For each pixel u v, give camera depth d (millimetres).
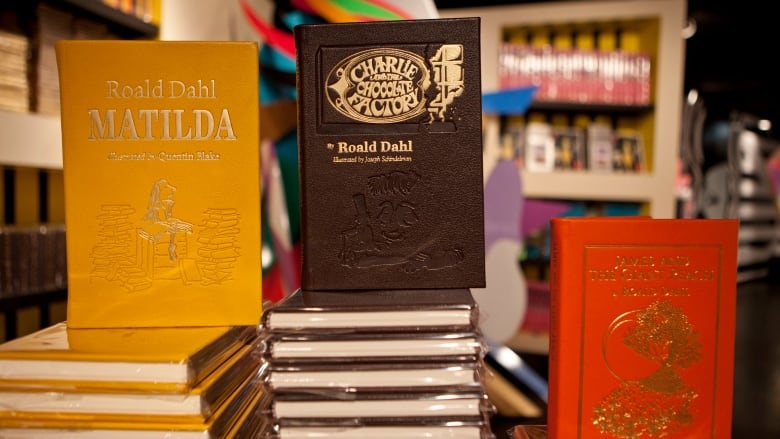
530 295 3041
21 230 1871
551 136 3100
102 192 794
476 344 669
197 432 632
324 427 667
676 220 723
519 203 2854
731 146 5711
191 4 2363
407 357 671
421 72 786
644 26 3031
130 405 645
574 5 2902
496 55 2971
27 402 651
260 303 814
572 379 722
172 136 795
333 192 795
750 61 5012
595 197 2975
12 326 2094
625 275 722
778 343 3803
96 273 801
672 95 2906
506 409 2871
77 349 661
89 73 780
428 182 794
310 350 671
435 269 797
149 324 806
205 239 807
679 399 722
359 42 785
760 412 2596
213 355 712
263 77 2471
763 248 5977
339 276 799
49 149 1872
